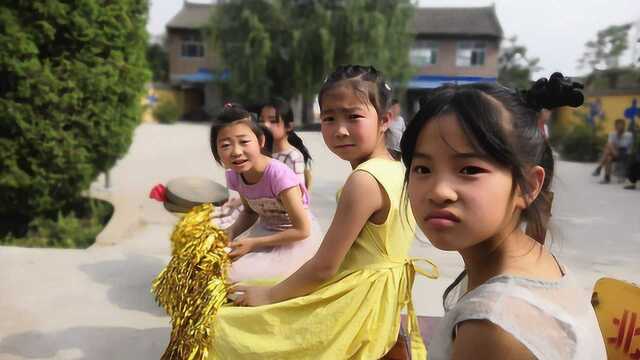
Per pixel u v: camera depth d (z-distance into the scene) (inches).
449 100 40.4
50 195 226.8
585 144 580.4
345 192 72.6
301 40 1019.9
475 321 39.3
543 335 38.2
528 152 40.6
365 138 75.6
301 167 138.3
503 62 1478.8
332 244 72.5
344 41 1028.5
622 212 289.1
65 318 131.7
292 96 1091.9
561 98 42.1
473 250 45.0
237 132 97.9
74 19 213.8
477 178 39.5
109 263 173.5
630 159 406.9
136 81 239.1
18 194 220.5
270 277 93.3
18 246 203.2
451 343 43.6
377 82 76.7
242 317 74.1
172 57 1393.9
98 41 222.5
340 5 1045.2
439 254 199.2
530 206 44.0
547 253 45.8
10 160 212.8
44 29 210.1
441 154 40.2
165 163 445.4
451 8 1389.0
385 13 1067.3
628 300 60.6
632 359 59.1
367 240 75.5
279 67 1062.4
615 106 677.3
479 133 38.9
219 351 73.6
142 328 128.0
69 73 216.8
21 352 114.7
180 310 78.7
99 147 231.3
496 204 40.0
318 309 73.4
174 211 139.3
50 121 215.2
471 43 1342.3
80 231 227.6
